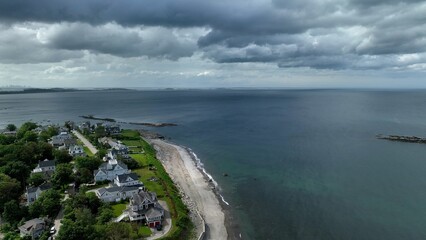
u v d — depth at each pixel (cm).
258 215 11238
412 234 9781
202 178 14788
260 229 10325
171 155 18825
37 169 14162
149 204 10394
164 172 14888
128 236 8744
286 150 19825
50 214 10294
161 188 12444
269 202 12238
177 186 13588
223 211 11538
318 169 15912
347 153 18962
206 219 10919
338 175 14975
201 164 17112
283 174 15275
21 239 9019
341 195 12688
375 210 11350
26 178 13188
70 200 10712
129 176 12712
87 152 17838
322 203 12025
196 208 11656
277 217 11081
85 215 9519
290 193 13012
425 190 13012
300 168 16125
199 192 13138
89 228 8506
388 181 14075
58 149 17175
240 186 13875
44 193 10962
